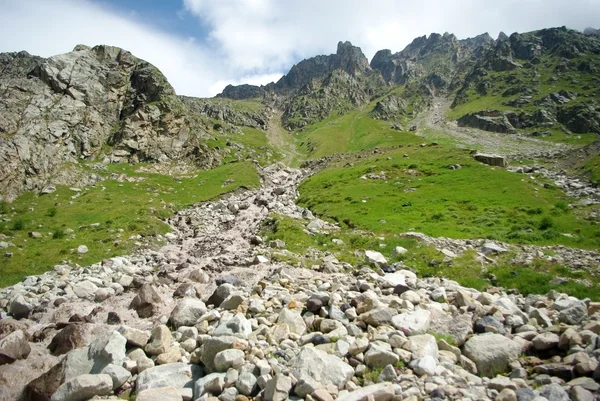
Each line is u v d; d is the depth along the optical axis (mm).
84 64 91625
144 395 7914
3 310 16016
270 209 49594
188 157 95750
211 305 14078
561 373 8227
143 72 102125
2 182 54469
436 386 7648
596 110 150875
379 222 35531
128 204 52562
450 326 10703
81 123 82062
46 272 23797
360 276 17750
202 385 8367
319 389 7453
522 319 11680
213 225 43938
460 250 24844
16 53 88562
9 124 68062
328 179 67188
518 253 23219
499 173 53500
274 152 158750
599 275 19547
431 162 65375
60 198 55344
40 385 9227
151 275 21359
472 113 184875
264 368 8367
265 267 21344
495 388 7809
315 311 12000
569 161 69812
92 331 12055
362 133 175875
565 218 33844
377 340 9695
